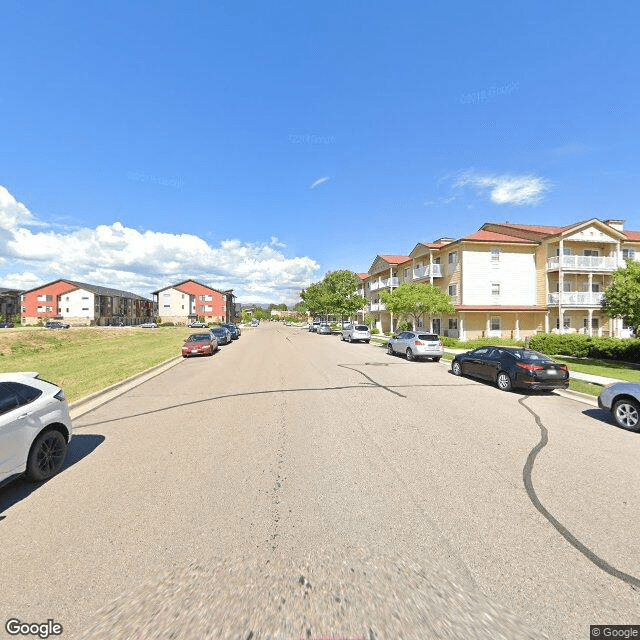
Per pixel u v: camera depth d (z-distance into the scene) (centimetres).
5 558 298
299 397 895
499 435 612
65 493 412
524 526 343
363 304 4425
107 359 1788
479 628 229
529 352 1020
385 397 898
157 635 224
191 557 298
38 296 7562
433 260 3459
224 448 549
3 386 432
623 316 1681
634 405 637
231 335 3312
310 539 322
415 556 300
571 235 2912
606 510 372
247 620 236
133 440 592
